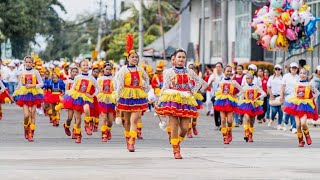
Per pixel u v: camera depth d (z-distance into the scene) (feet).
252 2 138.82
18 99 75.20
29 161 56.29
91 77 76.13
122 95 65.21
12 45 214.90
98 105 76.18
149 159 58.13
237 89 75.05
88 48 412.16
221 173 50.37
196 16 190.70
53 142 73.15
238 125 98.84
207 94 121.60
